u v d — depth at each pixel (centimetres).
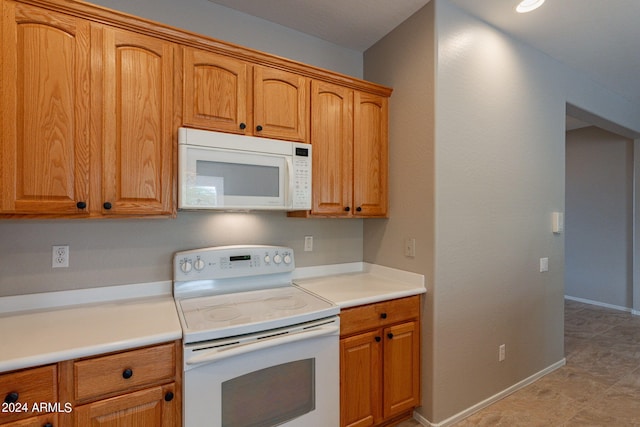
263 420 144
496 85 227
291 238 227
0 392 102
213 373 132
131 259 177
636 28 225
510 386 236
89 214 140
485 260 220
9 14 125
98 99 140
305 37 232
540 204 259
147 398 123
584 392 238
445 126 198
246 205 169
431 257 196
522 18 215
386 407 186
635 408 217
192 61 161
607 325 387
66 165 135
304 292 190
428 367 197
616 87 329
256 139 171
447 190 199
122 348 118
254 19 212
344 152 209
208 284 188
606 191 463
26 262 155
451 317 202
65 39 134
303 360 155
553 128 270
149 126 151
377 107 223
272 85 183
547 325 267
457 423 202
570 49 255
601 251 468
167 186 156
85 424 113
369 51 251
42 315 147
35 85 129
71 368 112
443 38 197
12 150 125
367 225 253
